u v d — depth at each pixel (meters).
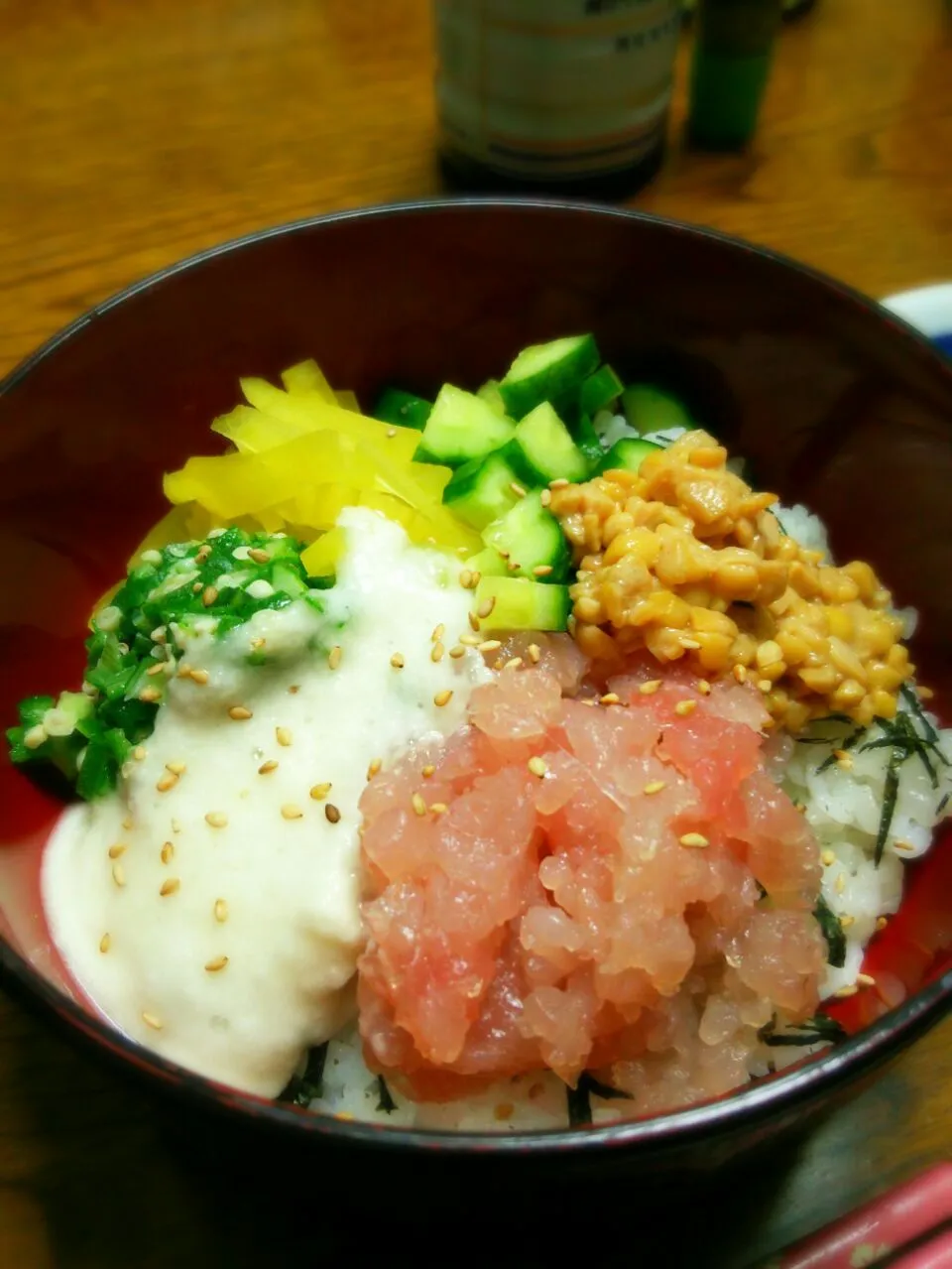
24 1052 0.16
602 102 0.25
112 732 0.17
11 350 0.24
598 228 0.20
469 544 0.19
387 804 0.15
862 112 0.30
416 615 0.18
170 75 0.31
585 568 0.18
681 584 0.17
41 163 0.28
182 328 0.19
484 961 0.14
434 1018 0.14
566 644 0.18
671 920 0.14
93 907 0.16
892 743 0.18
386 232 0.20
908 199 0.28
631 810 0.15
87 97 0.30
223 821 0.16
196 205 0.27
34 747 0.18
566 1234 0.15
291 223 0.19
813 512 0.21
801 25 0.32
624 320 0.21
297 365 0.21
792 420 0.20
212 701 0.17
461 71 0.25
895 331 0.18
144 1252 0.15
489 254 0.20
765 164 0.29
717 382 0.21
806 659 0.17
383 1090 0.16
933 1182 0.16
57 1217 0.15
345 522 0.18
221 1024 0.15
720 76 0.27
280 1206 0.16
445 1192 0.13
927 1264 0.15
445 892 0.14
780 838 0.15
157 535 0.20
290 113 0.29
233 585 0.17
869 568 0.19
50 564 0.19
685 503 0.17
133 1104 0.16
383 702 0.17
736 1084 0.15
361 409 0.22
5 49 0.31
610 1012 0.14
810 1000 0.15
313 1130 0.12
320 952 0.15
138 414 0.20
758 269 0.19
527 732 0.15
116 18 0.32
